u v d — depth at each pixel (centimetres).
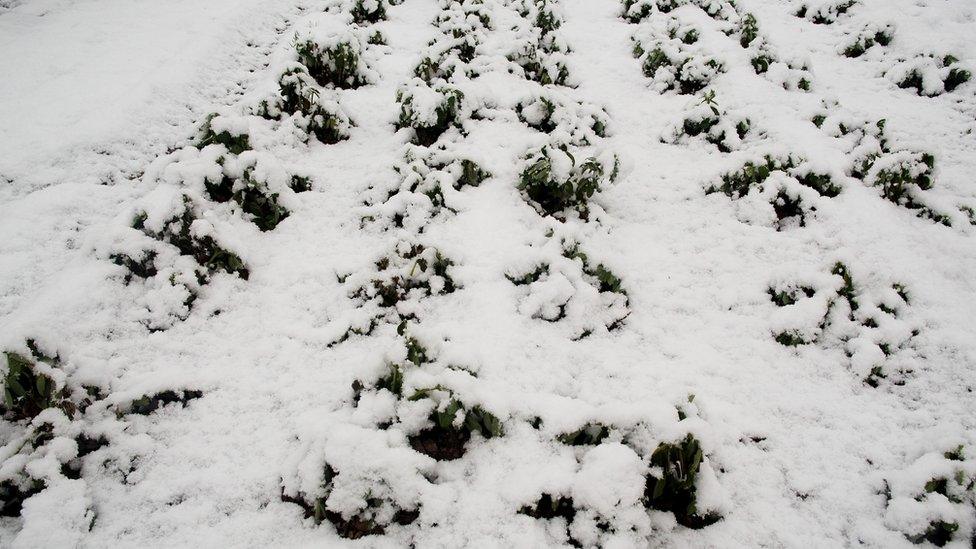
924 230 378
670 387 274
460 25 614
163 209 313
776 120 487
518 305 321
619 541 202
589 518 211
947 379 282
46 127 430
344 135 463
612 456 217
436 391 242
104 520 216
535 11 668
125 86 489
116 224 323
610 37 677
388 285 318
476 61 551
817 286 315
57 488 213
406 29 662
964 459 235
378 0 670
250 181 358
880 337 299
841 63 612
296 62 460
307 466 220
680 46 591
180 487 230
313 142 459
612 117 518
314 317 313
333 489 212
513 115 487
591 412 243
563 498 223
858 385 284
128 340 286
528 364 287
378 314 316
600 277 329
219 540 212
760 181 407
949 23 665
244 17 653
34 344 250
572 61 618
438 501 220
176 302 302
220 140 386
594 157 381
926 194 402
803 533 220
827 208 388
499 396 252
